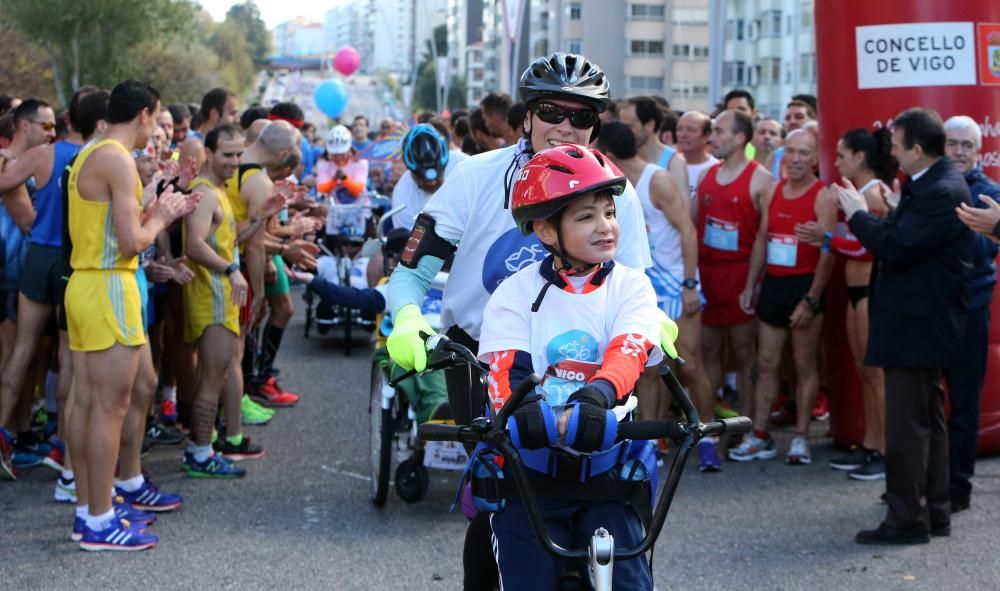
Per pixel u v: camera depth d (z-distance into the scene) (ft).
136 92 17.39
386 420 19.66
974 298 19.22
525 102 11.49
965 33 21.79
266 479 22.02
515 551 9.45
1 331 22.93
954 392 19.48
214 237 21.54
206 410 21.89
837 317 23.68
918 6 21.80
